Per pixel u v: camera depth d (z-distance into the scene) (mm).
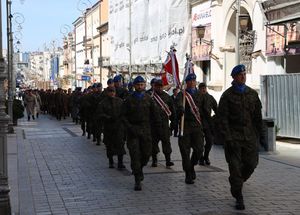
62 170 11078
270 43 18594
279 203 7648
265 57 19172
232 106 7375
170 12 27328
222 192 8516
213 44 23797
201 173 10352
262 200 7859
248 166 7453
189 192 8547
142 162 9016
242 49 21234
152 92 12086
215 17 23672
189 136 9258
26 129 22984
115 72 44219
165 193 8492
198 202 7793
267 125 13047
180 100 9227
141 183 9336
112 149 11195
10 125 20484
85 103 17594
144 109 9023
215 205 7578
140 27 33719
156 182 9516
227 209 7320
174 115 10430
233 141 7305
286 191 8516
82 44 76812
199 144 9273
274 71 18703
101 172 10781
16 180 9891
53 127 24391
